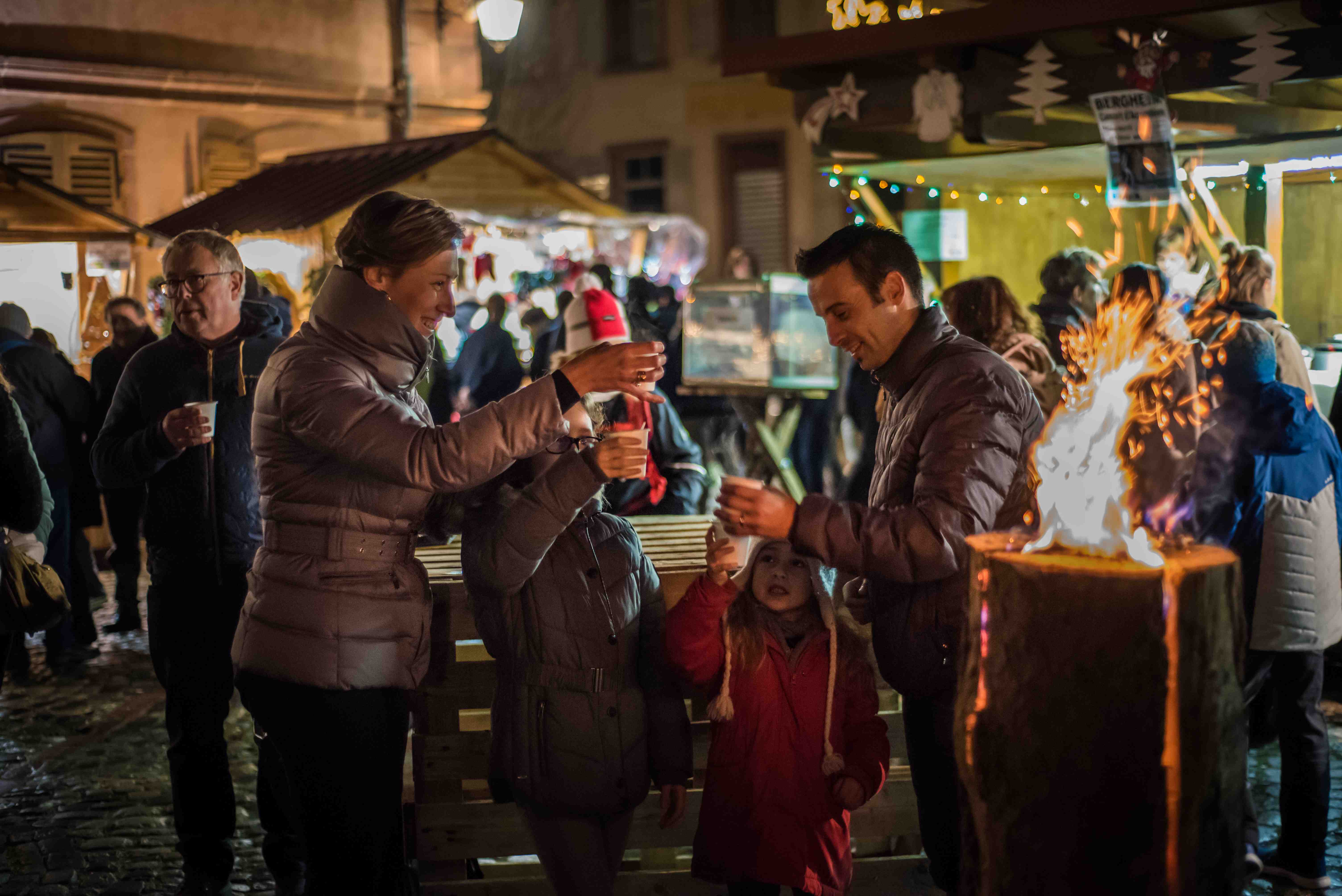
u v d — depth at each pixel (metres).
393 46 16.05
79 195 13.56
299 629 2.40
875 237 2.53
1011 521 2.50
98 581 8.22
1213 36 5.10
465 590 3.11
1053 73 5.29
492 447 2.30
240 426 3.55
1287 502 3.63
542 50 21.81
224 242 3.63
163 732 5.45
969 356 2.44
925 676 2.52
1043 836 1.84
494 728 2.78
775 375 6.64
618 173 21.52
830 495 6.90
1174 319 3.85
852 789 2.69
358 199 11.77
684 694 2.84
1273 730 4.65
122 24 13.68
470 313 11.32
